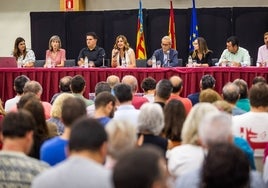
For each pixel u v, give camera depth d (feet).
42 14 40.42
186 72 26.81
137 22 39.29
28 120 9.20
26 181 8.59
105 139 7.61
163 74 27.04
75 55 40.32
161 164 5.63
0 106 18.97
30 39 42.91
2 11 43.14
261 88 13.35
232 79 26.55
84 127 7.55
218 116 8.63
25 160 8.74
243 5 39.68
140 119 11.63
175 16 39.06
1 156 8.73
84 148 7.45
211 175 6.63
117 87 15.44
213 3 40.04
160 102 17.12
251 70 26.22
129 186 5.42
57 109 14.60
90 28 40.09
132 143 8.61
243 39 38.42
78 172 7.04
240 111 15.38
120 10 39.63
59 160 10.34
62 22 40.29
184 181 8.09
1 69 28.37
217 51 38.78
